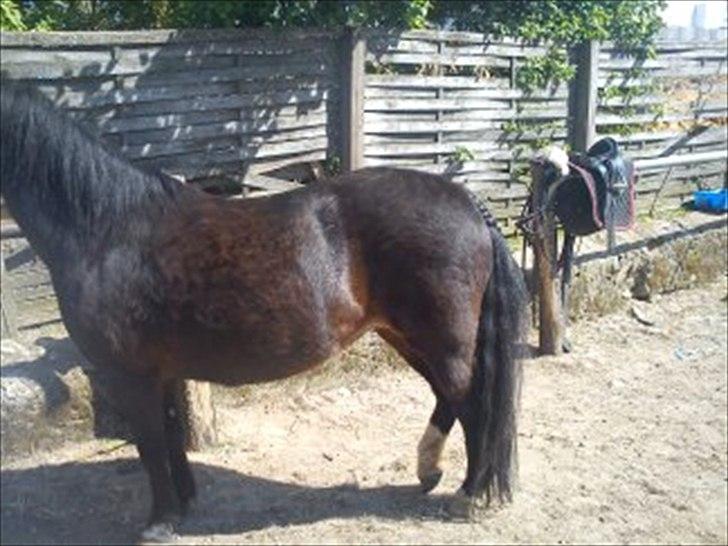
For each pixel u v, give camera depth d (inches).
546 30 286.5
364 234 144.3
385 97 246.2
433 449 159.0
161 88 204.7
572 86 295.0
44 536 145.2
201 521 151.1
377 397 208.1
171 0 252.5
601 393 214.7
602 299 268.8
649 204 323.9
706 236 306.2
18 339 181.9
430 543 146.0
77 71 190.1
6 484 158.6
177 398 155.1
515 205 287.4
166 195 140.5
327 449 180.7
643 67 312.7
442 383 148.3
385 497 161.5
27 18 239.6
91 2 257.0
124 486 160.9
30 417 165.5
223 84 215.6
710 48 333.1
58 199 134.0
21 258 183.3
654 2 314.5
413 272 143.4
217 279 136.6
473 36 263.3
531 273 241.9
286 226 140.9
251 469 170.9
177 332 137.4
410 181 147.8
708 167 343.3
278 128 227.9
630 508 160.2
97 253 134.4
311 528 149.9
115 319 134.6
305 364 144.2
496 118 275.9
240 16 247.6
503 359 147.9
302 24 247.9
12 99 133.0
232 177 223.6
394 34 244.4
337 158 241.3
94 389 174.4
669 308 280.4
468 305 145.3
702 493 166.9
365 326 148.6
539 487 166.2
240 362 141.2
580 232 223.5
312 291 140.1
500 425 148.9
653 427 196.1
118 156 138.3
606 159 220.2
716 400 212.7
